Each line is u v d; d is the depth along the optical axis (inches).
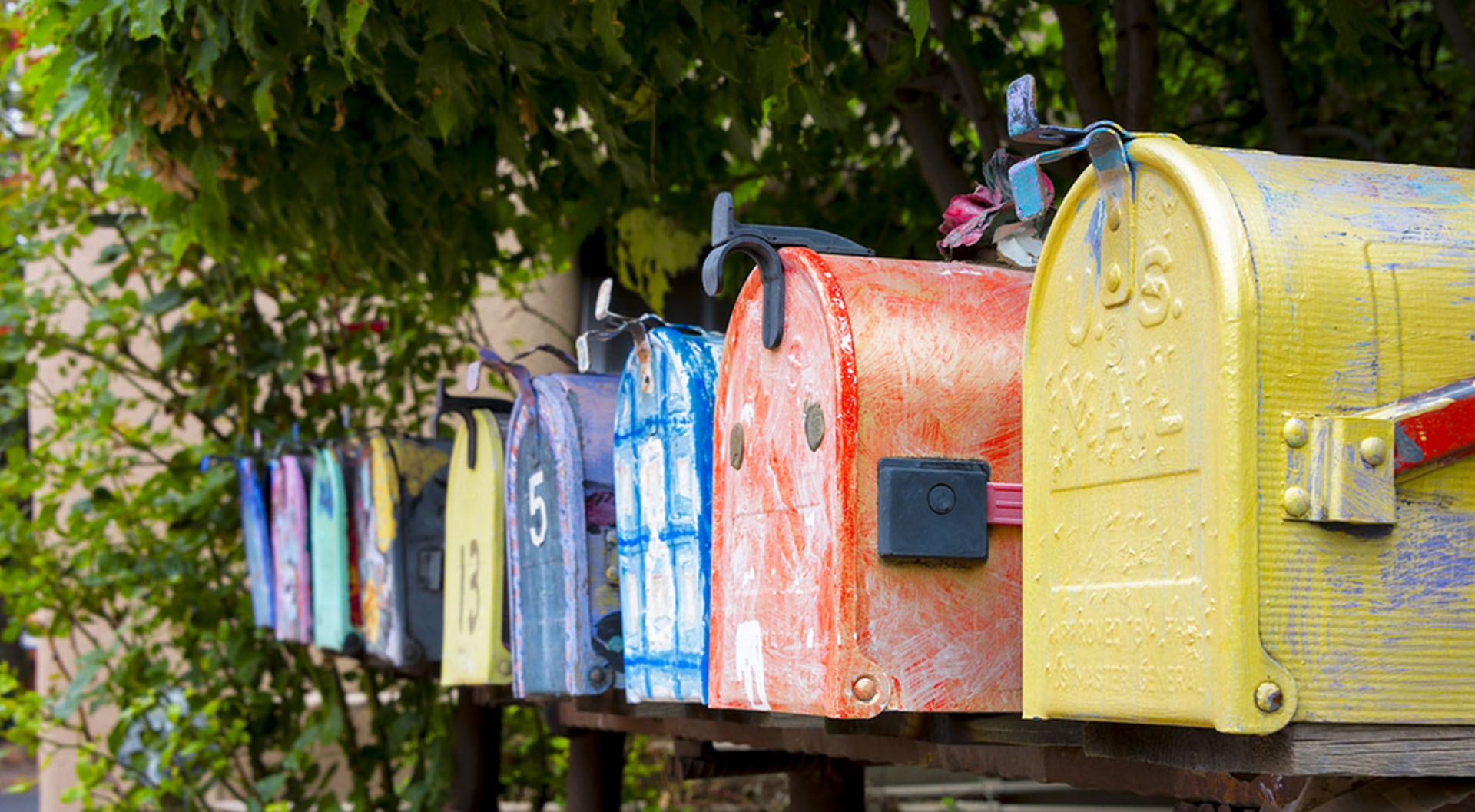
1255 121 171.0
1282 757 49.7
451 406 126.0
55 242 219.3
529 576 112.4
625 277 177.9
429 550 146.3
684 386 87.4
